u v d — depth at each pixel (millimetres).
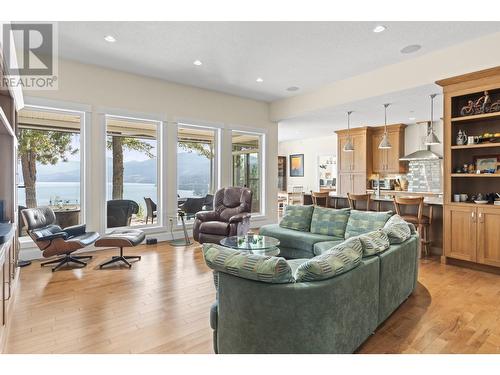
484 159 4375
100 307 2791
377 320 2309
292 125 8227
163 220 5695
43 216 4047
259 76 5312
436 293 3176
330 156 10344
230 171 6613
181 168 6156
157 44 4039
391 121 7730
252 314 1749
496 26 3559
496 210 3838
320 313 1723
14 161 3318
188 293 3135
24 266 4047
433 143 5695
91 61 4656
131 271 3850
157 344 2182
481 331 2383
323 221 4207
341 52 4273
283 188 11875
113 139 5312
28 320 2535
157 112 5508
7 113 3203
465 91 4074
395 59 4535
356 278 1991
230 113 6543
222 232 4801
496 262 3828
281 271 1697
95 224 4918
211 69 4984
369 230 3707
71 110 4660
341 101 5570
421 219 4590
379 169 8578
